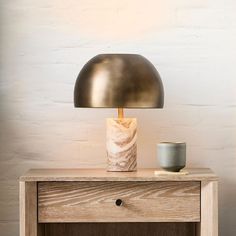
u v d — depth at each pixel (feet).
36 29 8.59
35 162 8.65
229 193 8.69
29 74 8.61
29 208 7.41
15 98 8.62
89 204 7.44
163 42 8.59
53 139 8.64
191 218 7.47
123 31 8.59
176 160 7.60
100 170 8.05
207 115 8.65
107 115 8.64
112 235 8.60
